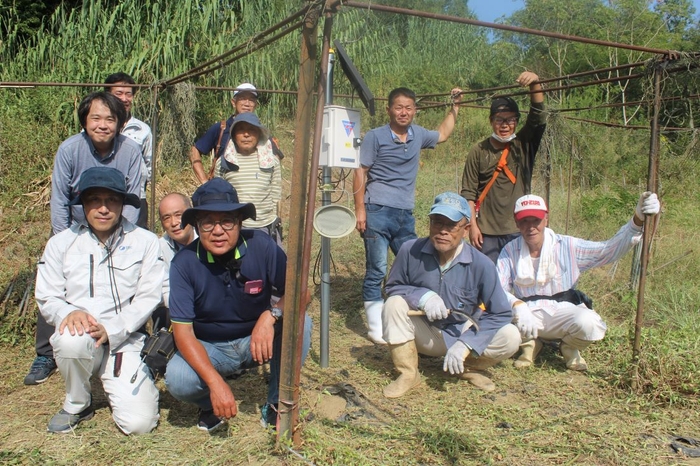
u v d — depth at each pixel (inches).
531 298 169.5
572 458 119.2
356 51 445.1
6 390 153.6
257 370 166.1
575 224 310.0
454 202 146.1
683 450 121.2
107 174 129.4
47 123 314.2
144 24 369.7
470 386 155.7
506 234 184.5
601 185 349.1
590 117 463.8
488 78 578.6
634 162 357.7
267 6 395.2
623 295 224.2
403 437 126.8
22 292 200.5
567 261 165.0
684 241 283.1
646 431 130.7
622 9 577.0
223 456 118.3
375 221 188.2
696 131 186.4
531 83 175.3
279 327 127.7
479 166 187.6
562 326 162.1
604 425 133.5
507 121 178.9
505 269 171.3
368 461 115.9
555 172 321.4
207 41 356.2
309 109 110.3
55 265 133.3
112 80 192.1
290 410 117.3
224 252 119.5
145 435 128.3
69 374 126.6
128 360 131.8
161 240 162.9
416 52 609.3
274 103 387.5
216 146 201.9
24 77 336.2
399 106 183.5
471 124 480.1
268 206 181.6
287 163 378.6
